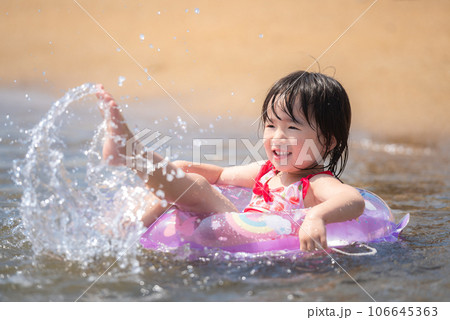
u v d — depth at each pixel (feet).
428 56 35.29
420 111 29.60
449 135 26.30
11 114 26.76
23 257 8.96
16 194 13.42
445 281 8.14
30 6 54.65
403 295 7.66
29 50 44.83
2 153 18.44
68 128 23.27
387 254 9.34
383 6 42.27
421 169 19.06
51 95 34.71
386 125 28.12
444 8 41.29
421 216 12.38
